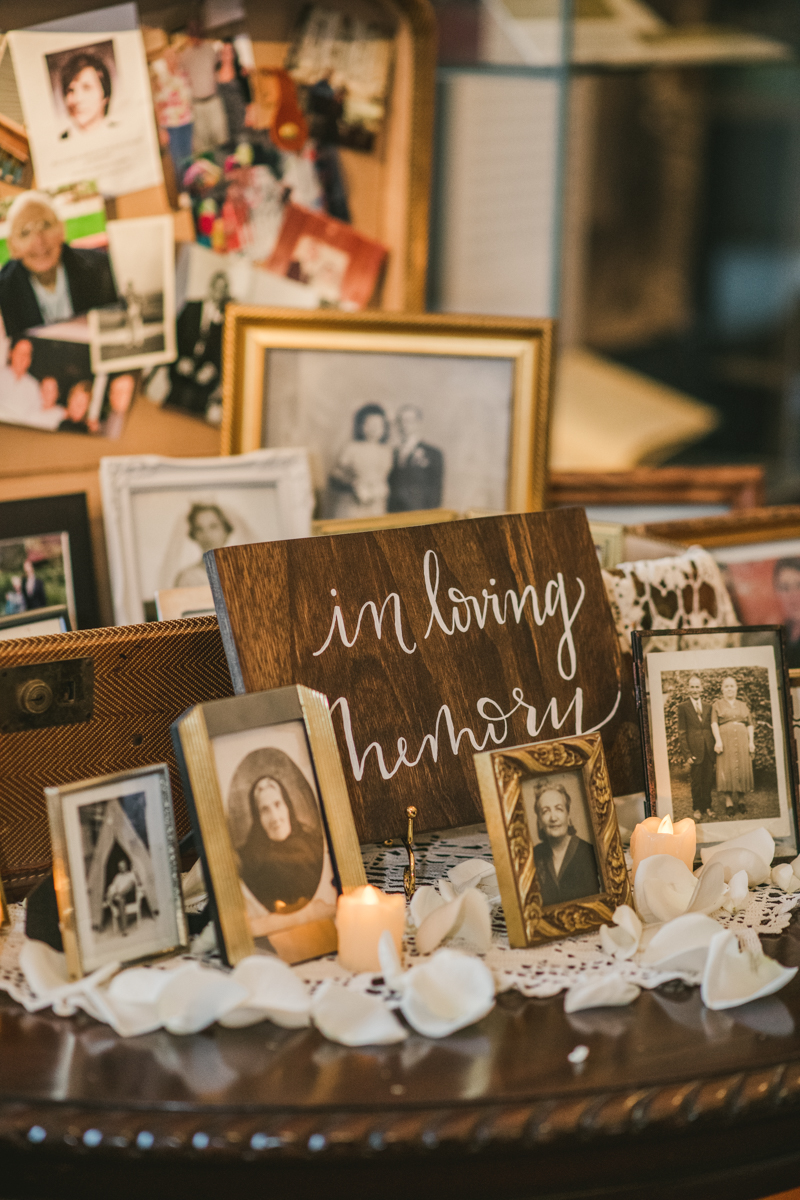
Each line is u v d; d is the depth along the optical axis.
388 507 1.24
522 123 2.30
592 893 0.80
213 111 1.17
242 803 0.75
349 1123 0.59
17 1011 0.70
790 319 4.65
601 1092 0.61
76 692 0.84
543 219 2.42
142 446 1.20
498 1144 0.59
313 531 1.14
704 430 4.65
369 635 0.85
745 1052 0.65
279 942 0.74
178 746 0.73
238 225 1.21
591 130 4.34
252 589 0.82
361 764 0.83
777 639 0.95
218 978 0.65
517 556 0.92
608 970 0.74
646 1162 0.63
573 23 1.61
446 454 1.25
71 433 1.15
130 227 1.14
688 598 1.04
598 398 4.64
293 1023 0.67
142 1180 0.61
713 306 4.77
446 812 0.86
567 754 0.81
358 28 1.23
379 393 1.23
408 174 1.30
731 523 1.27
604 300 4.71
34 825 0.85
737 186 4.61
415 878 0.88
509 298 2.56
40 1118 0.59
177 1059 0.64
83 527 1.15
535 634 0.92
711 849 0.90
